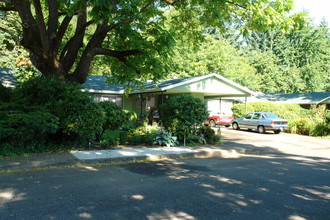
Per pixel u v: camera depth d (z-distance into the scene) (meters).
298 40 48.06
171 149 11.18
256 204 5.06
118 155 9.41
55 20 11.42
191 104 13.00
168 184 6.29
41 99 10.33
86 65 12.26
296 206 5.00
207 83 21.12
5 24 24.95
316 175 7.51
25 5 10.57
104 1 8.49
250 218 4.39
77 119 9.75
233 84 22.17
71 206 4.75
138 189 5.85
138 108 23.94
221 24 13.66
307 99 31.23
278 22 12.11
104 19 9.40
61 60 12.34
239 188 6.07
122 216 4.36
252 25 13.13
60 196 5.28
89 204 4.87
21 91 10.73
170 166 8.46
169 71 13.28
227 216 4.45
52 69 11.59
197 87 20.67
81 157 8.88
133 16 10.26
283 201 5.26
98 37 12.21
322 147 14.20
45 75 11.87
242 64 41.06
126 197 5.29
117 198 5.22
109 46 15.61
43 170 7.58
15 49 29.02
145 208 4.72
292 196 5.58
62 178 6.69
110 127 11.46
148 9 12.76
